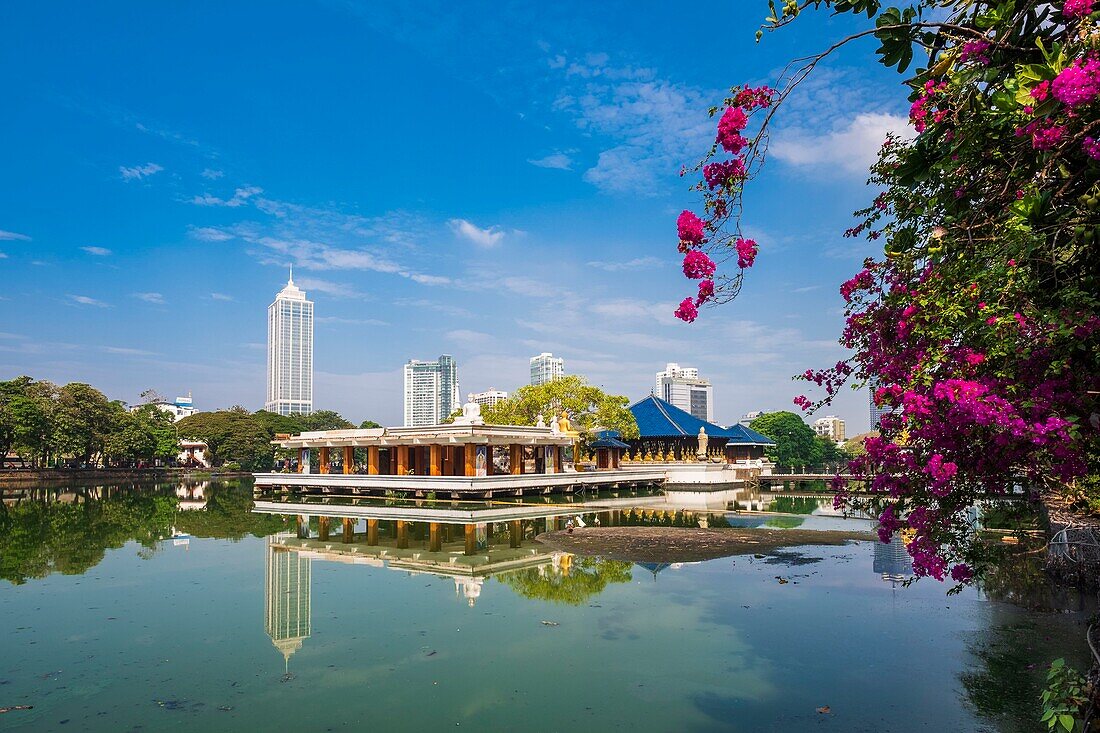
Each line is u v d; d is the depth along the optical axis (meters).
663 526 27.83
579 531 25.64
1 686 9.45
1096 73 3.65
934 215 6.04
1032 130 4.27
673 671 9.78
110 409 77.94
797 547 21.45
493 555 20.61
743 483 54.44
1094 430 4.41
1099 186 4.29
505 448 53.91
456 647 11.04
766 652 10.54
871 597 14.03
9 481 62.22
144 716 8.42
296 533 26.44
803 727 7.88
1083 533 13.56
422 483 41.03
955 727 7.77
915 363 5.32
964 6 4.95
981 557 5.59
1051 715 4.88
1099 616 6.29
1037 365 4.68
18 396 63.19
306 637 11.67
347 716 8.37
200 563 19.39
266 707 8.66
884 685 9.07
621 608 13.48
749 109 5.89
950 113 4.93
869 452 5.71
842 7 5.10
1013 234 4.66
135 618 13.09
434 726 8.06
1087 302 4.39
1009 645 10.48
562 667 10.02
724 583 15.83
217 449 96.38
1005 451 4.97
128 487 64.69
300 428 111.44
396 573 17.67
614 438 60.16
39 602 14.45
